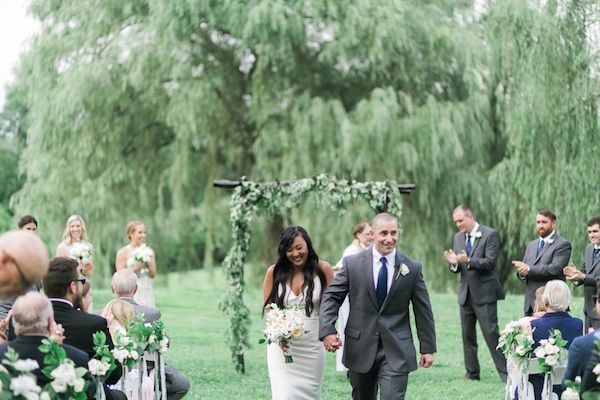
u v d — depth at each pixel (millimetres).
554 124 17156
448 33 23172
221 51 25562
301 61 24750
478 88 23250
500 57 17984
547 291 6926
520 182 17969
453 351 13188
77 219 10844
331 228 23406
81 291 6477
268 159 23891
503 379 10188
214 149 25672
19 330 4785
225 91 25562
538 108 17125
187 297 21875
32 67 24234
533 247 10031
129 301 7539
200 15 23609
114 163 24547
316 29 23766
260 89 24156
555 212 17031
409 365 6727
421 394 9836
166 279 25766
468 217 10344
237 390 10336
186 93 23234
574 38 16984
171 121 23641
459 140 22812
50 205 23734
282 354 7793
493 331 10148
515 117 17594
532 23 17250
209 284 25734
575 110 16750
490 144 24938
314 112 22875
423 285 6891
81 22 24172
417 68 23906
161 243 25578
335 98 24406
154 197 25922
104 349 5473
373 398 7062
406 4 23391
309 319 7766
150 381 6699
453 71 24250
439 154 22344
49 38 24062
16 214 24203
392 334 6758
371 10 22891
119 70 23719
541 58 17094
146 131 25672
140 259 11078
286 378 7758
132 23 24156
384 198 11281
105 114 24250
